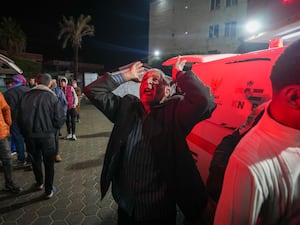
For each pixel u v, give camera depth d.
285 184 0.83
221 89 2.29
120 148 1.67
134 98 1.79
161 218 1.67
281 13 2.75
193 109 1.49
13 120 4.51
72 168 4.76
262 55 1.89
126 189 1.70
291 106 0.80
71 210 3.25
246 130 1.66
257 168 0.84
